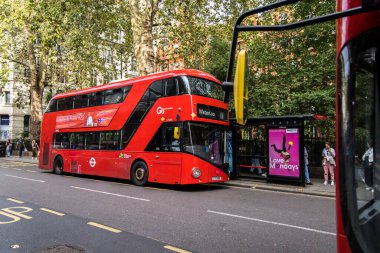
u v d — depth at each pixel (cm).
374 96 205
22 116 4394
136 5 1914
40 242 562
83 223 692
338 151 207
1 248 530
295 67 1628
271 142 1415
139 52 1895
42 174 1747
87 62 2520
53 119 1869
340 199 205
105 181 1485
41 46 2459
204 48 2308
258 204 951
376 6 174
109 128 1491
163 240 580
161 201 970
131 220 724
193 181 1176
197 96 1217
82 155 1620
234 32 264
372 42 198
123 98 1448
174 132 1209
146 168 1306
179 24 2277
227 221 725
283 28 232
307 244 566
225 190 1266
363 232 198
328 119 1526
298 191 1213
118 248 533
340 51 212
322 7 1502
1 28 2498
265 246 553
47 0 2197
